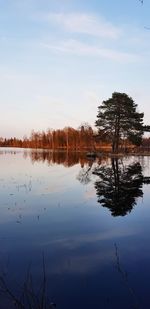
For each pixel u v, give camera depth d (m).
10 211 13.17
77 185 20.27
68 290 6.66
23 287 6.73
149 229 10.76
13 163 39.75
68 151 95.88
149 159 47.16
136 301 6.24
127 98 55.94
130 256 8.41
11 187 19.25
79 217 12.27
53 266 7.80
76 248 9.01
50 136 139.50
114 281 7.06
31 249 8.91
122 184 20.72
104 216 12.44
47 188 18.95
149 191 17.89
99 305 6.10
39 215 12.55
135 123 55.91
